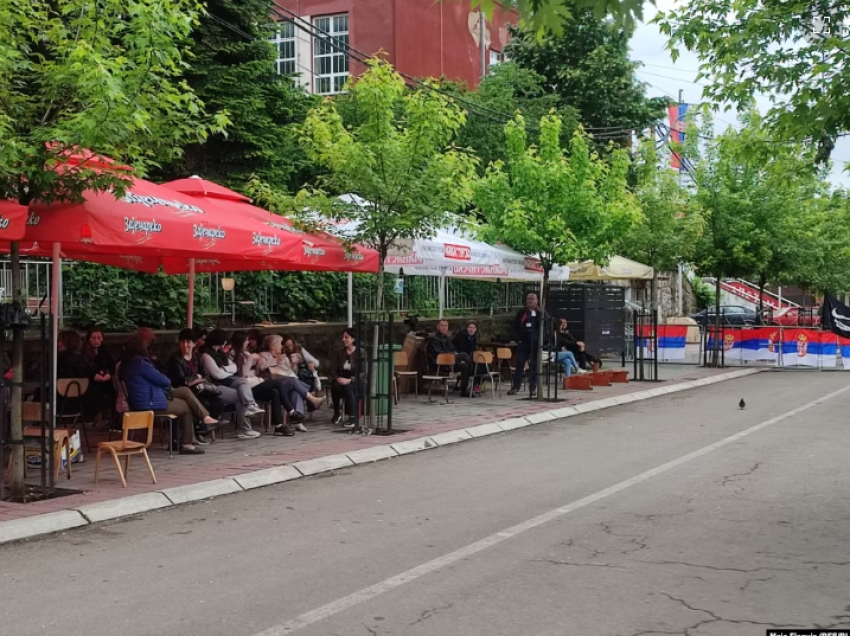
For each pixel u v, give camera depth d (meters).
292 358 13.77
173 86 8.94
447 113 12.29
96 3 8.57
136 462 10.20
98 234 8.55
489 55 35.28
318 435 12.36
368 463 10.79
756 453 10.96
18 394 8.27
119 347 13.75
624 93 31.28
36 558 6.59
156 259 13.48
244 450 11.06
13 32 8.57
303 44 31.25
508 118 25.86
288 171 20.97
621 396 17.55
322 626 5.04
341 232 12.75
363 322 13.30
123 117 7.99
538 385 16.73
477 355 16.91
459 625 5.01
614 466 10.21
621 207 16.41
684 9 11.34
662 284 37.28
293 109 21.72
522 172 16.09
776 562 6.21
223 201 12.09
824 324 19.91
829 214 30.11
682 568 6.09
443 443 12.25
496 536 7.03
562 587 5.69
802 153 11.41
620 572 6.00
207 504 8.50
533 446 11.95
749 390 19.41
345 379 13.35
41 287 13.50
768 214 25.02
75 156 8.39
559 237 15.90
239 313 16.97
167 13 8.71
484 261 15.85
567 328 22.08
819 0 10.17
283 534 7.25
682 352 26.69
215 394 11.62
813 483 9.07
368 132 12.26
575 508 8.02
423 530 7.29
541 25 3.91
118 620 5.18
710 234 25.12
